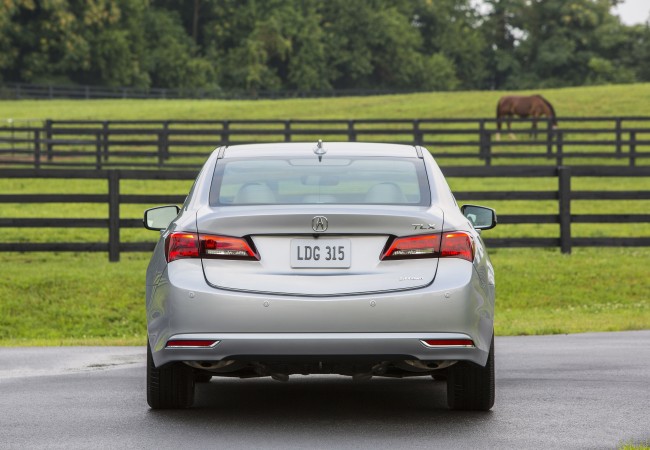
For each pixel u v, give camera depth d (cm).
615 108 12631
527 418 1672
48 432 1581
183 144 8231
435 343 1539
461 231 1580
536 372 2164
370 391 1967
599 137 10619
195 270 1560
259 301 1530
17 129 8219
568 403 1798
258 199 1639
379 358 1540
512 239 4541
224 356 1542
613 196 4594
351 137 8294
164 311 1570
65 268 4309
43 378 2131
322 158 1756
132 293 3891
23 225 4356
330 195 1644
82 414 1720
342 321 1526
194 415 1712
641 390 1927
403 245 1551
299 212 1548
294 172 1711
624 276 4250
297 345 1528
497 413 1716
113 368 2297
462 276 1553
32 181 7969
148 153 8212
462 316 1543
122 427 1616
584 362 2317
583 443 1490
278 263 1549
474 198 4569
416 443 1497
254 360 1545
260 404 1817
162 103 16112
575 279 4206
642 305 3872
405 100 14212
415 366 1584
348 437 1538
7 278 4044
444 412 1730
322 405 1809
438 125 11744
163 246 1628
